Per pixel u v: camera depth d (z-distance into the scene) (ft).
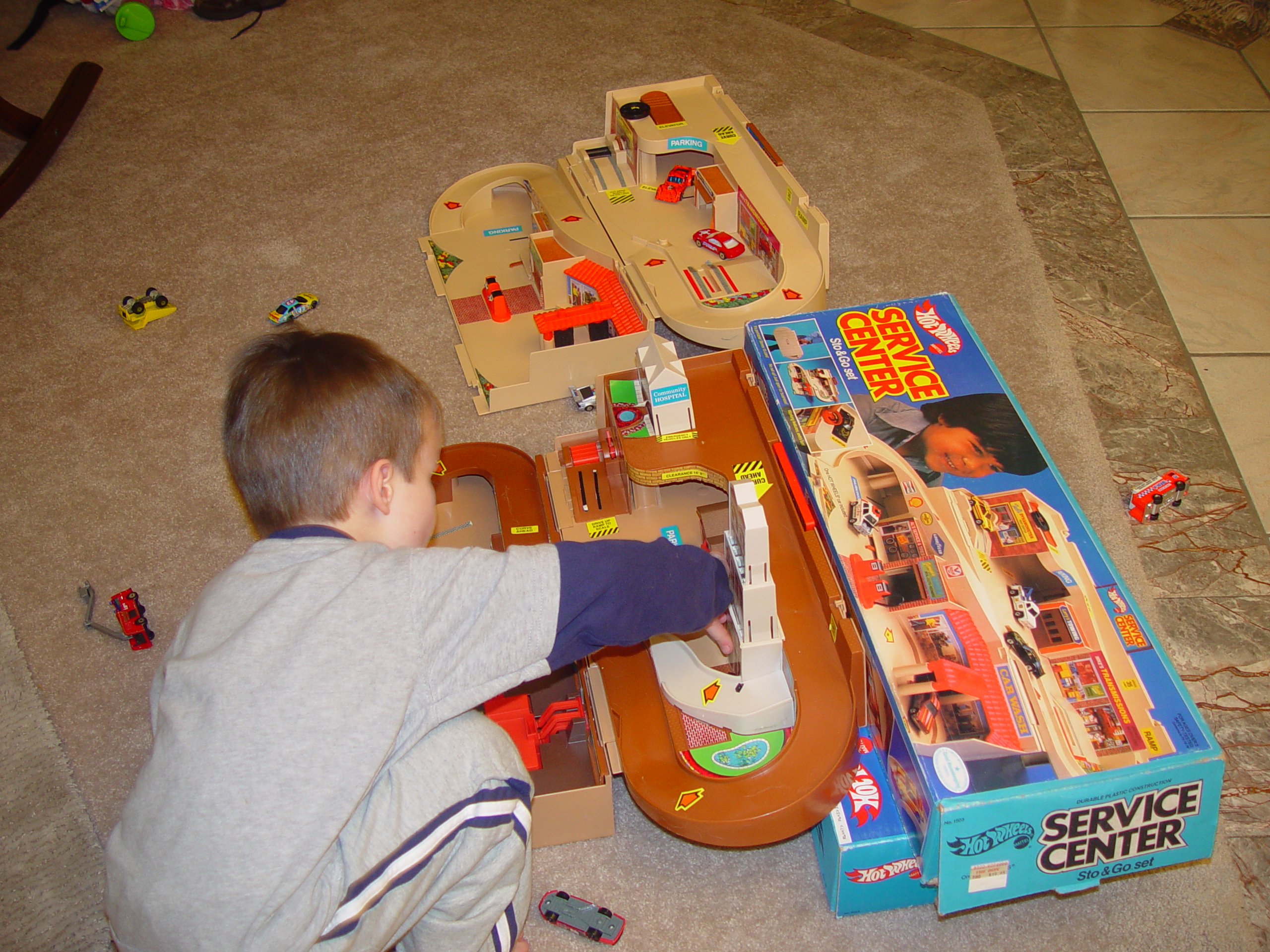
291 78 10.05
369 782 2.32
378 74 10.07
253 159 9.03
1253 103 9.07
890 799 4.26
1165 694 4.00
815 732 4.19
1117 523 5.85
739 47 10.21
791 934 4.31
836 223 8.01
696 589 2.99
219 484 6.39
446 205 8.19
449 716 2.50
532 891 4.50
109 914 2.44
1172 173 8.39
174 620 5.67
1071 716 3.95
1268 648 5.24
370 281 7.73
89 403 6.91
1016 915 4.32
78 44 10.60
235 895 2.22
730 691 4.37
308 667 2.34
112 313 7.57
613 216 7.59
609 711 4.52
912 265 7.61
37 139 8.96
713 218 7.37
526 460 5.84
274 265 7.92
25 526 6.18
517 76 9.96
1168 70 9.55
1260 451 6.22
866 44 10.19
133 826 2.35
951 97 9.36
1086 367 6.79
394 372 2.82
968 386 5.35
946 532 4.63
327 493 2.70
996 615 4.30
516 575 2.59
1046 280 7.45
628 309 6.74
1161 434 6.34
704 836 4.08
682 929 4.35
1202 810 3.84
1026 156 8.64
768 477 5.11
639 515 5.48
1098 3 10.58
